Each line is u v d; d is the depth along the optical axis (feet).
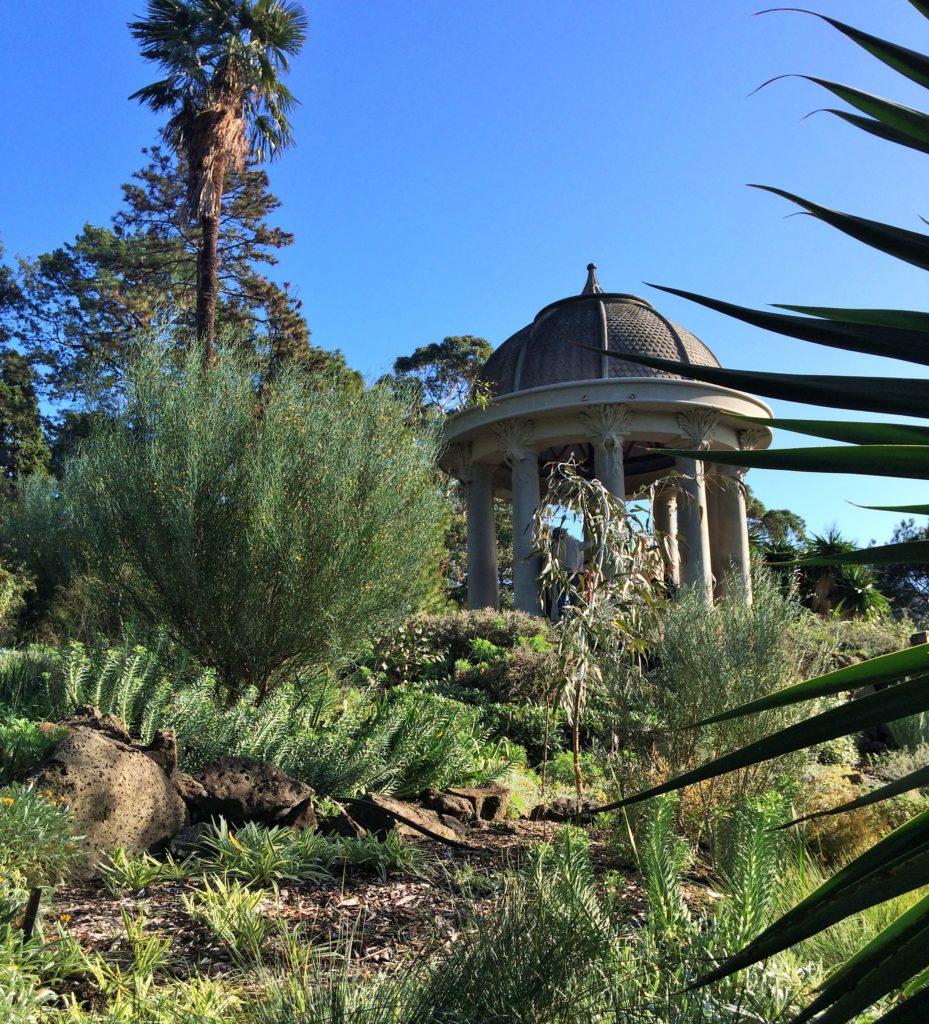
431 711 26.78
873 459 3.26
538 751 34.86
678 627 20.90
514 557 67.21
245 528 31.37
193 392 33.86
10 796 14.46
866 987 3.14
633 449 81.20
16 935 11.27
